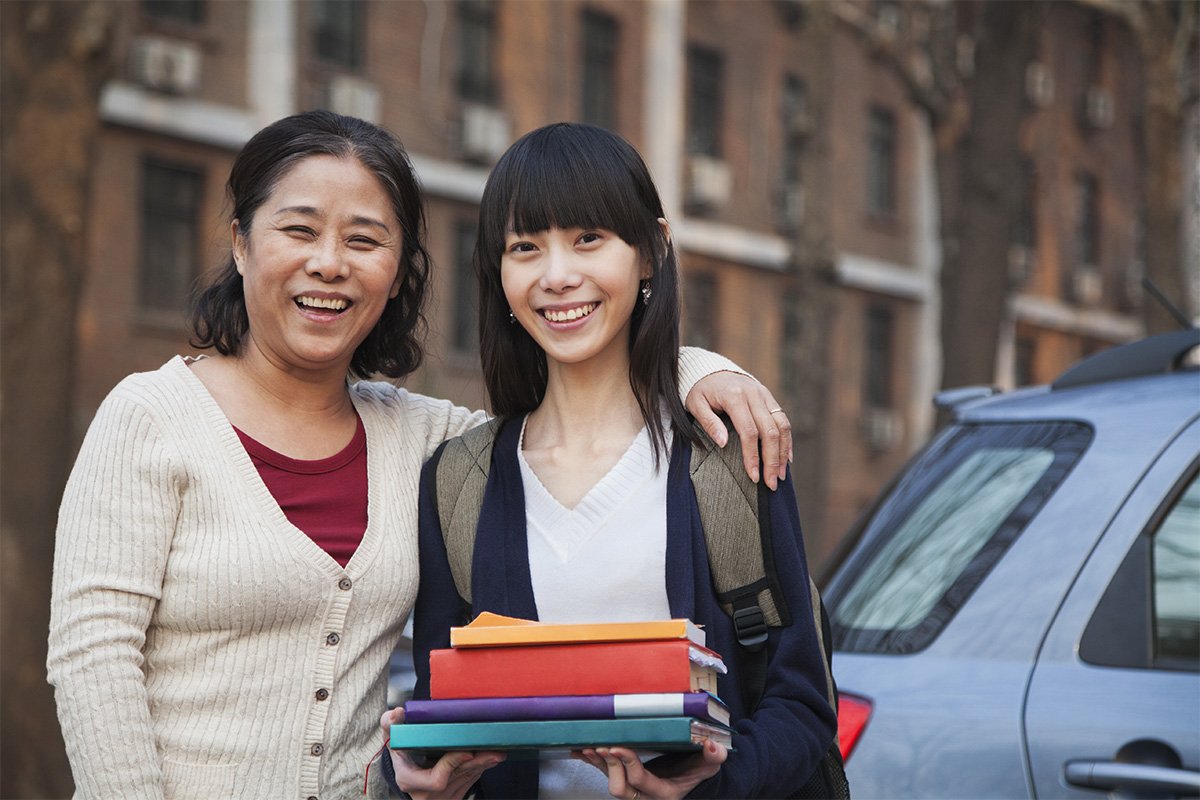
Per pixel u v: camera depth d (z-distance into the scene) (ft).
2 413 31.76
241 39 65.31
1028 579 10.58
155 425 9.16
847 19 44.37
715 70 88.33
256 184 9.53
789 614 8.92
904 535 12.10
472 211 74.59
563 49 79.46
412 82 72.13
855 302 95.50
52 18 31.60
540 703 7.72
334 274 9.34
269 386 9.71
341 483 9.66
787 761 8.42
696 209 85.30
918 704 10.32
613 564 8.90
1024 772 9.82
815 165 40.81
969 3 71.46
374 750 9.59
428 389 65.87
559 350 9.21
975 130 39.27
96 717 8.59
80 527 8.92
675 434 9.21
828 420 92.63
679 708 7.61
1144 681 9.85
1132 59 117.39
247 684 9.07
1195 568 10.21
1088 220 114.52
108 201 60.90
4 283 31.83
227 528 9.13
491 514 9.25
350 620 9.37
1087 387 12.12
